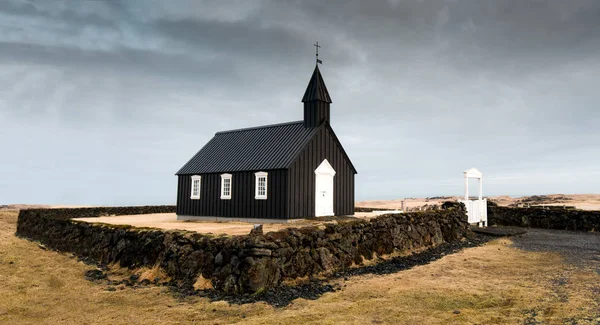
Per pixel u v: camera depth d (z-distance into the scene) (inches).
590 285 513.3
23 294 517.3
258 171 1037.8
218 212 1119.0
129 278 613.3
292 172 997.8
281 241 554.3
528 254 763.4
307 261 591.5
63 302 488.4
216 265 543.5
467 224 1077.8
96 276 634.8
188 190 1206.3
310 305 457.4
